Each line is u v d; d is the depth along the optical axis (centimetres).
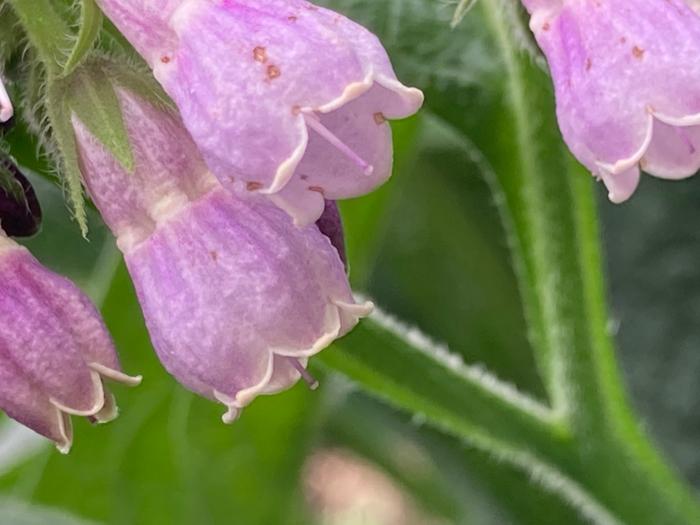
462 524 10
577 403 6
